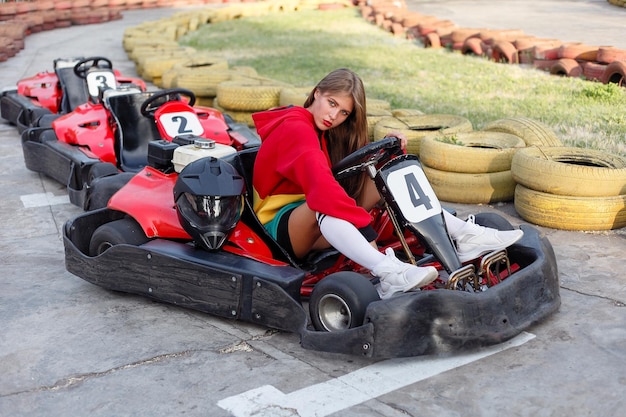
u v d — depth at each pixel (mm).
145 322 3107
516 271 3033
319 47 12844
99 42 14773
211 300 3031
